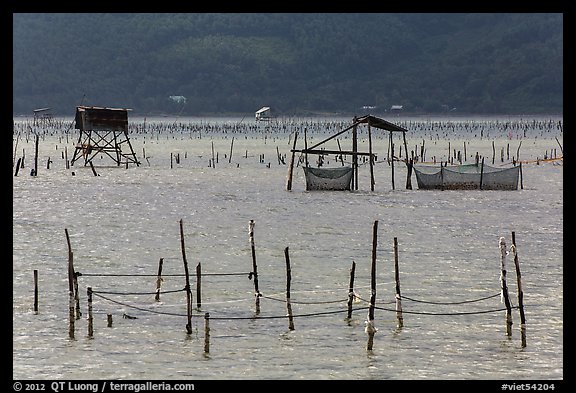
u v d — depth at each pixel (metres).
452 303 142.12
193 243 197.50
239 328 128.25
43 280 156.62
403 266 170.50
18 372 110.94
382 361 116.06
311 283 155.75
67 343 121.12
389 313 136.25
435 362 115.62
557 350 119.75
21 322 129.88
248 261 176.25
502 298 127.50
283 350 119.44
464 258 179.25
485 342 122.81
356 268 169.12
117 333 125.44
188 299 126.94
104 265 171.88
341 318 133.25
